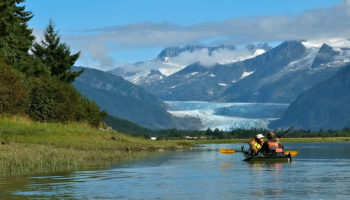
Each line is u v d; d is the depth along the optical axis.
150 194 16.45
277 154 31.58
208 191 16.97
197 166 28.09
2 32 69.12
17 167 25.55
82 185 18.88
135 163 31.02
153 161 33.31
